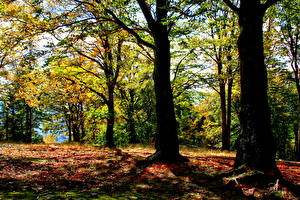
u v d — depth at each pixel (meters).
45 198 4.62
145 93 24.66
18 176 6.51
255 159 6.98
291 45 18.64
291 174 8.55
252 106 7.18
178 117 33.38
